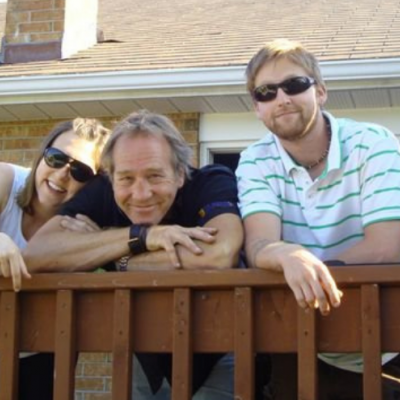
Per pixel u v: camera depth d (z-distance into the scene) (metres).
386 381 2.25
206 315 1.93
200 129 4.66
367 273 1.82
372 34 4.90
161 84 4.46
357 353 1.96
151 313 1.96
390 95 4.34
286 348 1.88
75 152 2.36
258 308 1.91
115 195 2.12
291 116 2.17
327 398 2.23
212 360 2.23
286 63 2.18
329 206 2.17
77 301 2.00
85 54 5.17
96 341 1.98
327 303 1.80
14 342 2.01
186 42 5.22
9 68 4.97
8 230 2.44
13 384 2.00
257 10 6.12
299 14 5.80
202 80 4.41
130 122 2.11
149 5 6.77
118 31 5.87
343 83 4.28
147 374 2.23
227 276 1.90
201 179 2.22
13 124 4.93
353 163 2.17
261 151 2.26
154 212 2.11
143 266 2.06
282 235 2.20
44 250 2.13
